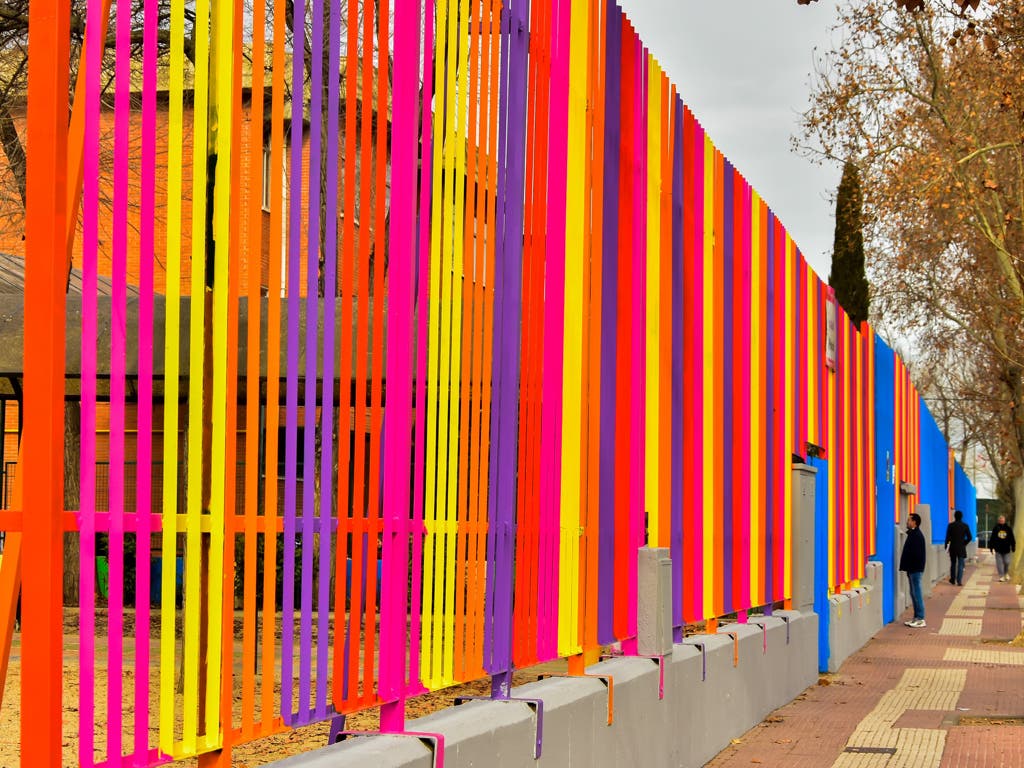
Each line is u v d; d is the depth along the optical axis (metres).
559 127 7.41
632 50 9.17
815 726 12.77
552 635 7.29
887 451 28.95
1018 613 32.16
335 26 4.66
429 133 5.52
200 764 4.00
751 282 13.48
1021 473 49.12
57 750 3.20
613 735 7.77
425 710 9.27
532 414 6.95
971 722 13.19
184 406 9.38
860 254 46.72
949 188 26.59
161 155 15.85
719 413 11.88
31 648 3.18
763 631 13.23
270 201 4.25
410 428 5.34
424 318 5.49
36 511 3.19
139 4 14.45
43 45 3.19
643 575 9.05
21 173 16.23
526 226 6.91
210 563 3.94
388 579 5.14
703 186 11.47
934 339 45.47
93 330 3.42
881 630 26.50
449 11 5.81
